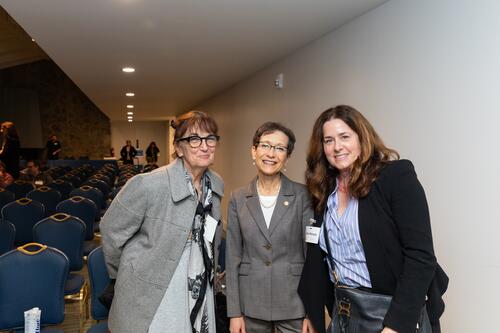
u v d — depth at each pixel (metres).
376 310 1.35
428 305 1.37
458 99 2.23
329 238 1.53
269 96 5.46
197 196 1.53
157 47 4.42
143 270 1.42
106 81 6.77
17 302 2.14
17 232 4.12
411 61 2.63
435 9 2.40
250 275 1.82
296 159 4.53
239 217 1.87
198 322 1.51
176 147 1.52
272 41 4.13
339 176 1.56
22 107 14.95
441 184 2.37
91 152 18.30
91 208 4.43
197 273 1.50
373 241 1.38
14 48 10.89
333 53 3.69
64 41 4.16
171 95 8.89
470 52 2.14
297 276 1.80
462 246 2.21
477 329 2.11
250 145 6.41
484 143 2.06
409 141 2.66
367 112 3.15
